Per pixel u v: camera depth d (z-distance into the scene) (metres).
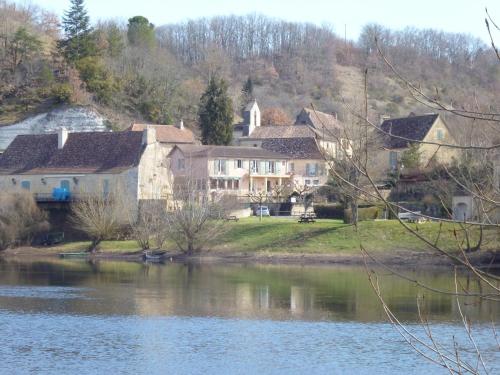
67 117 165.62
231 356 44.16
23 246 106.44
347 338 48.78
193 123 187.38
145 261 96.25
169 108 185.88
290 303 61.75
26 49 183.00
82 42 180.38
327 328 51.97
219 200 101.38
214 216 98.88
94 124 165.62
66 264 92.25
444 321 53.38
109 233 104.81
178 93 194.25
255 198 119.12
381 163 91.00
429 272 79.06
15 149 126.38
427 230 85.69
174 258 96.62
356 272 81.94
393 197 92.75
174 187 109.25
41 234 108.12
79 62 177.88
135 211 110.12
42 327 51.62
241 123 178.25
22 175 120.50
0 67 178.25
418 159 98.06
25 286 71.12
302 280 75.62
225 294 66.56
